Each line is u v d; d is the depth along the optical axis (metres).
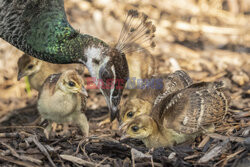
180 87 11.50
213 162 8.94
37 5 10.88
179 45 18.16
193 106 9.76
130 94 13.22
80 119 11.37
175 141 10.11
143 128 9.95
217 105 9.89
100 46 10.67
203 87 10.20
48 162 9.17
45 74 13.12
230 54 17.48
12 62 16.44
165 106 10.17
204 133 10.13
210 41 18.48
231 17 20.33
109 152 9.78
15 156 9.12
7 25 11.11
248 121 11.16
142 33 11.91
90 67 10.79
